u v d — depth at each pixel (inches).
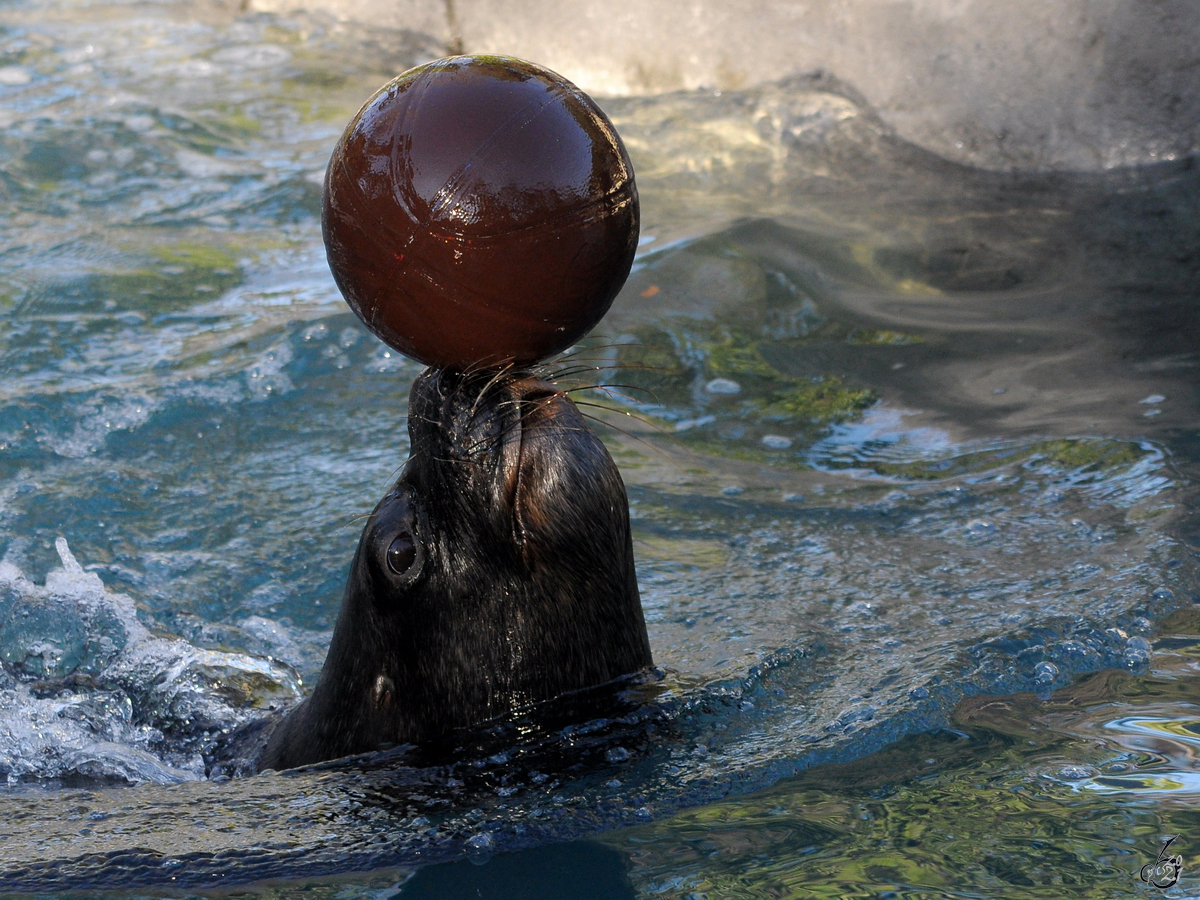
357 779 397.1
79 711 518.0
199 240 995.9
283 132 1211.2
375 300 358.6
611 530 384.5
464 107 344.8
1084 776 359.6
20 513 662.5
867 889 313.3
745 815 356.8
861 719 404.8
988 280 863.1
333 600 599.2
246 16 1556.3
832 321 823.1
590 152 348.5
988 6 1066.1
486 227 341.1
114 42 1473.9
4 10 1594.5
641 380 767.7
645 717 404.2
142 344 840.3
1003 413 682.8
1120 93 1027.3
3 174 1099.9
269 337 836.0
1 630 572.4
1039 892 305.1
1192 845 319.0
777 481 649.6
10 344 829.8
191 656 550.0
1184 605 471.8
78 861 362.6
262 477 697.6
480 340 356.5
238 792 405.4
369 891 338.6
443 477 386.6
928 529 578.6
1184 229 909.8
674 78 1224.2
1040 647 442.9
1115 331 764.0
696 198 1024.2
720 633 500.1
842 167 1076.5
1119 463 604.4
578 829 358.3
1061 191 1005.8
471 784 386.0
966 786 360.5
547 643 394.0
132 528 653.9
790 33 1171.3
